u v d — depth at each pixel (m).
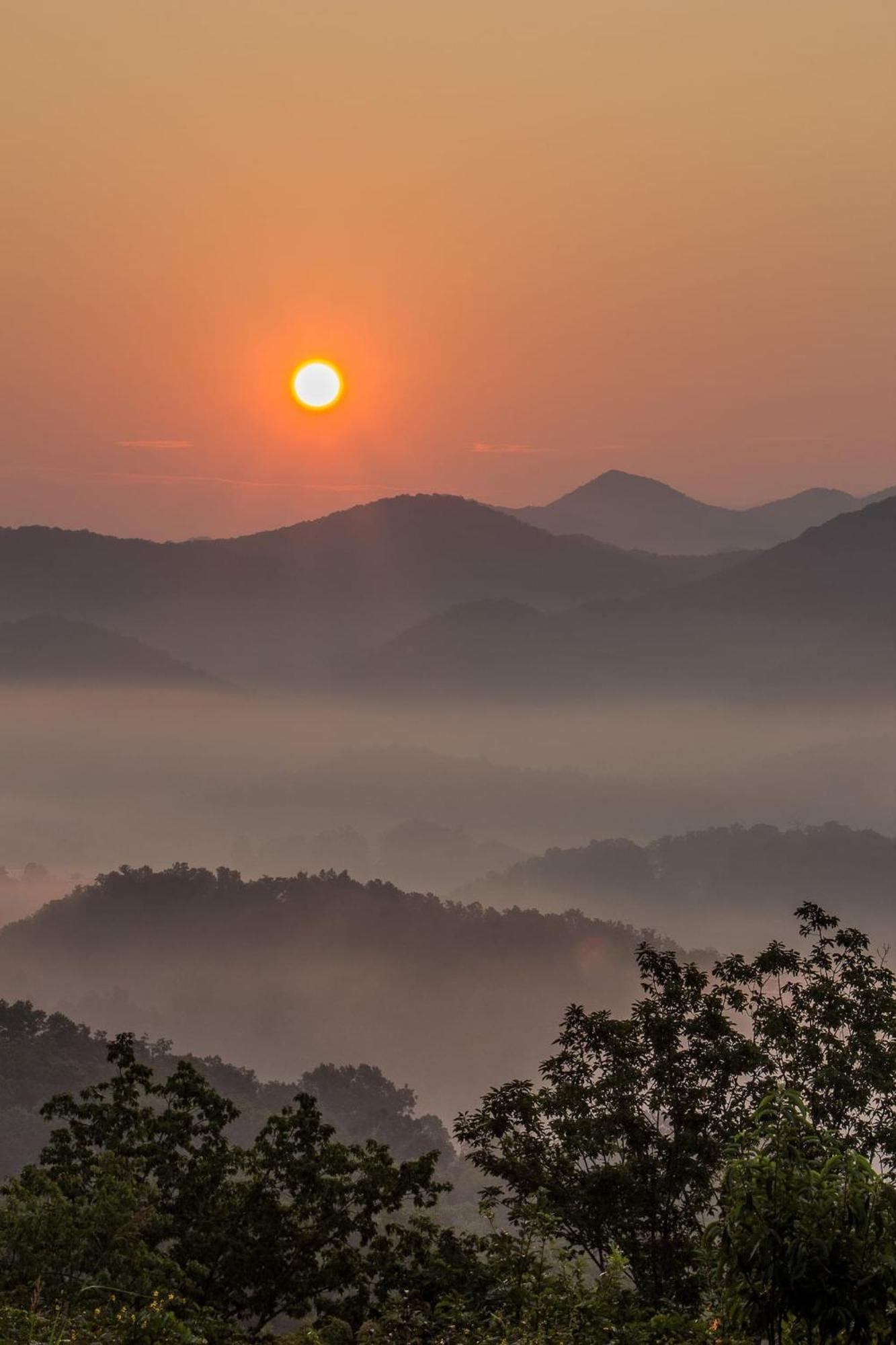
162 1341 22.61
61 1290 32.22
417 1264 38.88
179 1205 42.84
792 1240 17.31
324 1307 40.97
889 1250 17.27
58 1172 42.69
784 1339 18.98
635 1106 42.12
